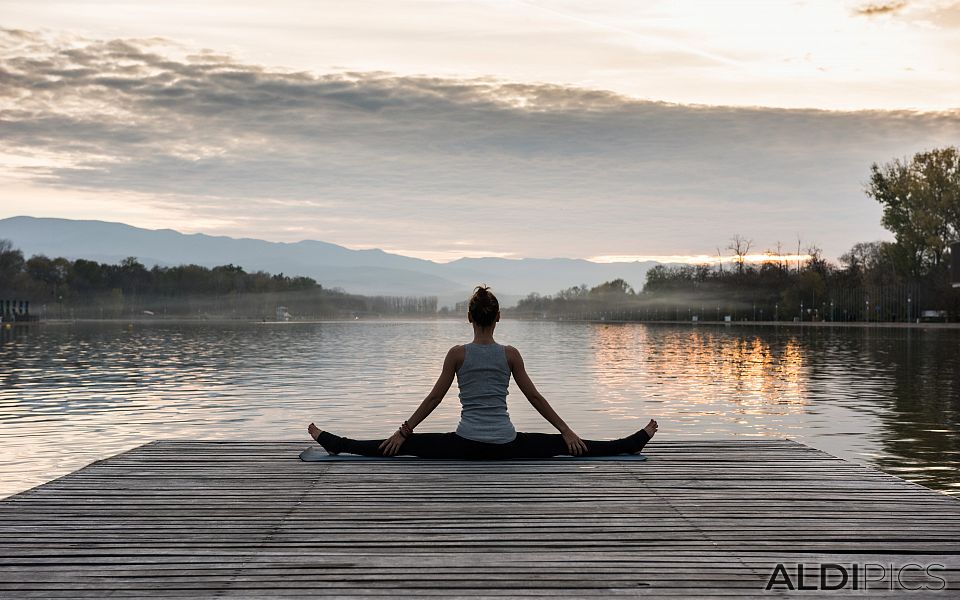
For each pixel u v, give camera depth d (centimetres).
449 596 353
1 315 9931
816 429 1424
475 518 480
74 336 6266
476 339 657
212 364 3194
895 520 479
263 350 4356
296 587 364
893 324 7538
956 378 2394
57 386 2236
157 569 388
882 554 416
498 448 645
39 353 3912
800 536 445
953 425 1467
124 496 535
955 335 5359
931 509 504
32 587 365
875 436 1346
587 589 363
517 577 378
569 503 517
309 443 744
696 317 11931
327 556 409
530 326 12069
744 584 371
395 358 3659
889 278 8150
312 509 501
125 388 2178
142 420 1539
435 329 10525
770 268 10688
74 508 502
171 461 656
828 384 2258
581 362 3316
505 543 432
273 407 1750
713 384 2298
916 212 6919
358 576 378
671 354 3866
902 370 2692
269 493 543
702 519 480
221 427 1454
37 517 481
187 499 527
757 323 9919
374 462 647
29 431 1402
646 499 528
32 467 1096
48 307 14275
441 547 424
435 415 1608
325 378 2528
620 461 651
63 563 397
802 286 9281
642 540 438
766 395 1992
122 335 6588
